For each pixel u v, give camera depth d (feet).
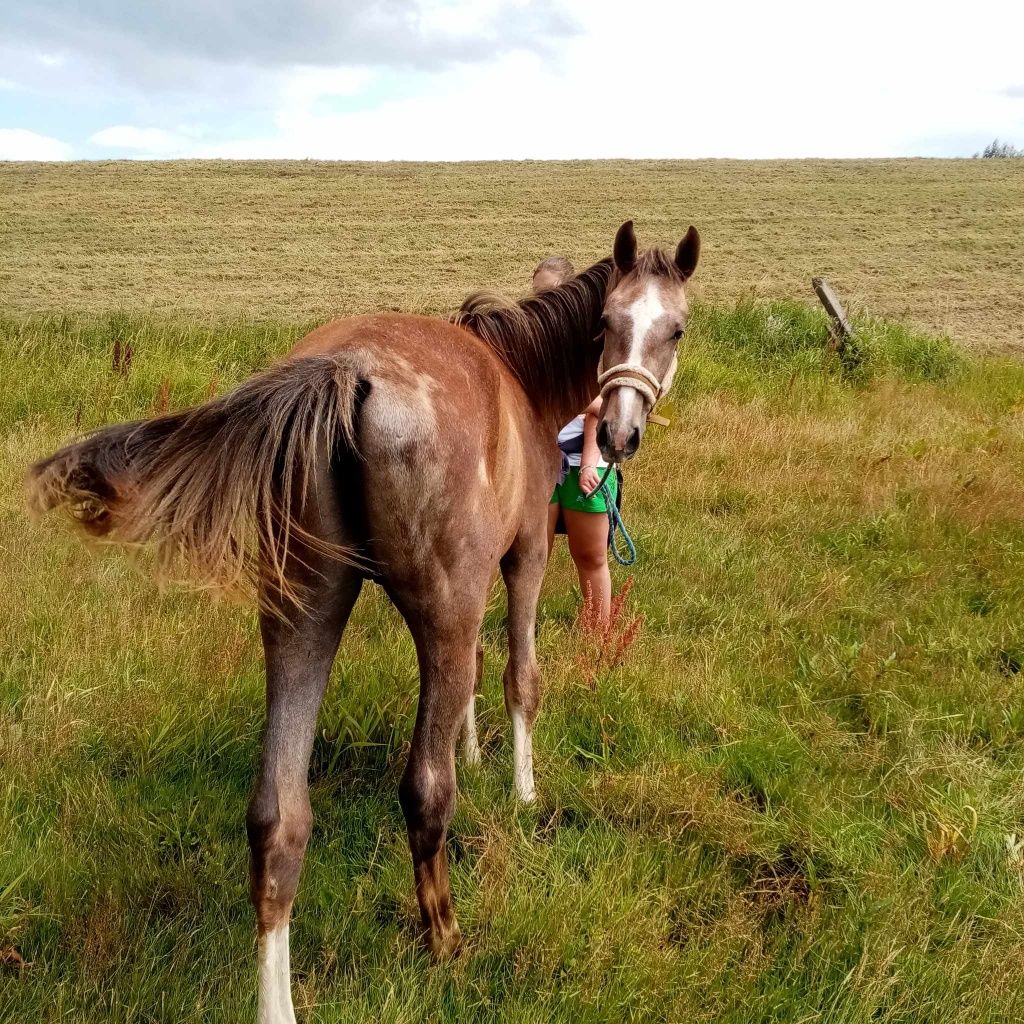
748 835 8.91
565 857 8.70
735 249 68.90
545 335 9.87
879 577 15.88
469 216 79.46
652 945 7.49
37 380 22.71
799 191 94.94
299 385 5.84
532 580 9.23
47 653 11.25
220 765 9.78
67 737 9.63
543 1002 7.02
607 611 13.19
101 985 6.96
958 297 56.39
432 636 6.76
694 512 18.90
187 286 52.01
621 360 9.23
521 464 8.03
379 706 10.54
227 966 7.19
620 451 9.03
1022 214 83.46
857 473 20.88
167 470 5.65
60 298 46.68
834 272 62.28
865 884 8.44
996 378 34.91
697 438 23.31
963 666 12.90
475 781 9.80
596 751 10.61
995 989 7.35
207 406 5.81
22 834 8.40
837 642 13.26
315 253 63.72
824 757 10.53
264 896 6.07
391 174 102.89
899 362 36.09
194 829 8.81
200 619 12.30
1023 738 11.25
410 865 8.41
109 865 8.04
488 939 7.58
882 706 11.68
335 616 6.49
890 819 9.59
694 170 110.01
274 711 6.38
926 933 7.99
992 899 8.48
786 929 8.00
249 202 83.51
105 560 13.73
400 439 6.01
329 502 6.06
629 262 9.86
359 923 7.72
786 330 36.17
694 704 11.25
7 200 79.05
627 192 92.99
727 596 14.88
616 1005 6.97
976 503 18.69
